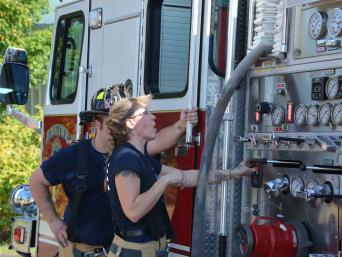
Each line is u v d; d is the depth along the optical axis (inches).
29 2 561.3
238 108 177.2
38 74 566.3
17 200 270.1
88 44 243.8
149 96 171.3
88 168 187.2
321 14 155.9
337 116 151.3
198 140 178.5
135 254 163.8
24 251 267.7
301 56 161.6
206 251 174.7
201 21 180.5
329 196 150.7
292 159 162.1
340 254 145.5
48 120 269.4
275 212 166.7
